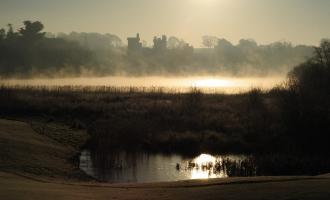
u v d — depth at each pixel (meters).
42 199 16.22
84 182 25.36
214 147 40.47
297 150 38.91
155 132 43.81
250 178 20.75
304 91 47.19
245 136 43.62
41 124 45.88
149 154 37.78
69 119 50.94
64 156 33.28
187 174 30.69
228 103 62.03
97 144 39.19
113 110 54.81
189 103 58.00
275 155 35.88
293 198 14.88
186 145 40.78
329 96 47.94
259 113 50.47
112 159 33.94
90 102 61.19
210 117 50.69
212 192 17.25
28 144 33.56
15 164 27.73
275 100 51.66
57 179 25.78
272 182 18.52
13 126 40.75
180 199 16.58
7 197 16.03
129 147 39.62
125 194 18.25
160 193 18.16
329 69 52.66
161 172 31.09
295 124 44.59
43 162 29.78
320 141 41.44
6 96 58.94
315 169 31.80
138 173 30.50
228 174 30.95
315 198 14.66
